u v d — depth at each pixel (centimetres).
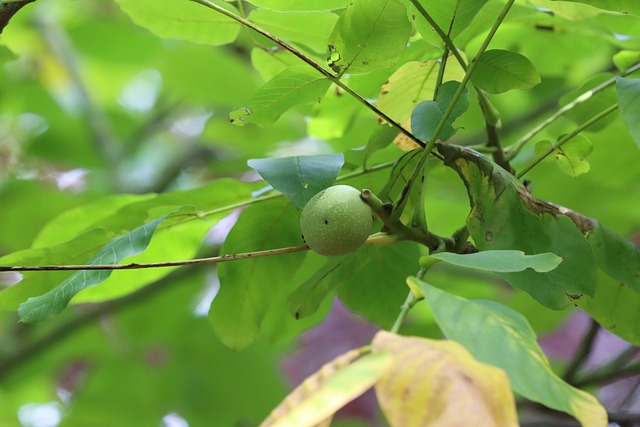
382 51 127
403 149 144
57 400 259
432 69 139
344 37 126
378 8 125
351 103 150
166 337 225
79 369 263
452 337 111
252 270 141
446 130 126
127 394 223
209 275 224
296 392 108
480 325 112
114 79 283
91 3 270
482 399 106
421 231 128
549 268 116
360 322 256
